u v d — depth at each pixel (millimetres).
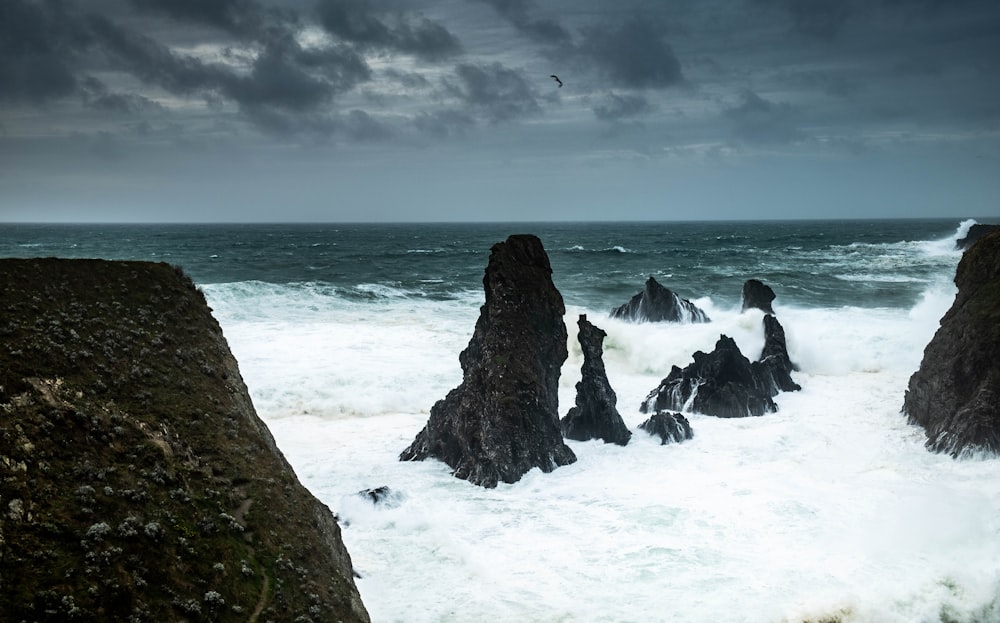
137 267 26484
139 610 13969
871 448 33469
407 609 20719
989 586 21281
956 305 39250
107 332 22469
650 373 48844
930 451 32719
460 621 20172
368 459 32688
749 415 38812
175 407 21016
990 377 32625
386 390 41250
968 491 27453
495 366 32500
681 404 39906
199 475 18797
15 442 15984
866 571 22219
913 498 26859
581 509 27422
